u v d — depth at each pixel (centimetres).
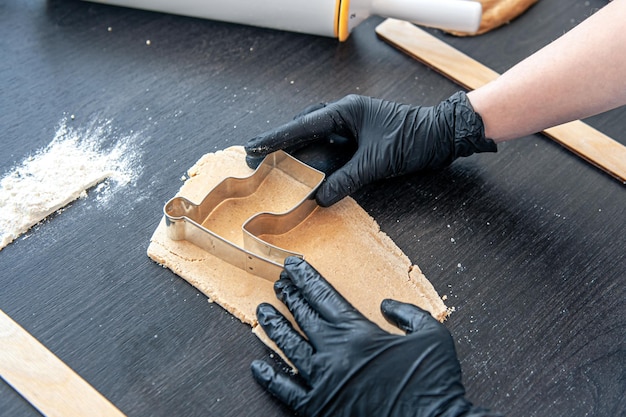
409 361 100
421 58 158
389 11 157
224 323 113
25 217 122
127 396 103
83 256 120
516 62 161
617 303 119
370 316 113
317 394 100
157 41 158
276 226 122
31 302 113
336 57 158
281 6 153
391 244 124
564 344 113
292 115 145
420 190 134
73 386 103
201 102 146
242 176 130
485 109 128
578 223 131
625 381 110
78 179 129
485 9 167
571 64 117
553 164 141
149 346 109
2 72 148
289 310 110
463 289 120
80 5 164
